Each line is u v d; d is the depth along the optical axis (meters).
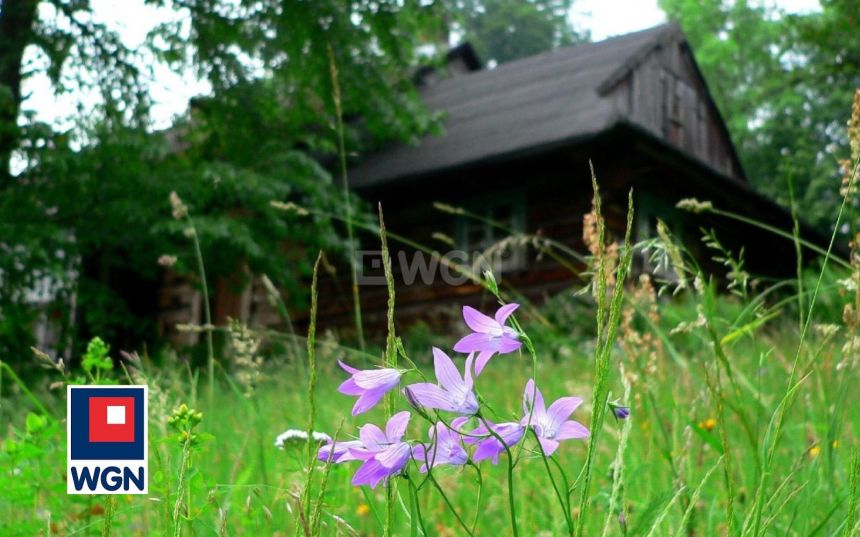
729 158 23.30
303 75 14.66
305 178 14.37
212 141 15.11
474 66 24.30
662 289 1.94
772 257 19.05
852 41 20.23
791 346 4.74
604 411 1.12
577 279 14.88
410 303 16.02
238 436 2.90
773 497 1.36
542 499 2.21
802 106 36.47
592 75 18.31
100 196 12.91
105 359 1.92
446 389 1.06
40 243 12.42
